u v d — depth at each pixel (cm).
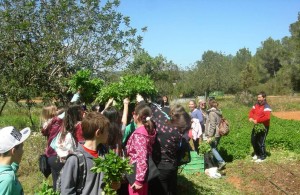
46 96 1456
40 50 1467
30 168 945
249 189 873
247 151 1212
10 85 1395
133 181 477
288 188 876
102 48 1564
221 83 4281
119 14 1580
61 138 526
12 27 1405
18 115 2325
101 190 355
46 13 1523
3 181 300
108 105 600
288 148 1262
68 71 1524
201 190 845
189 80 4262
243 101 3725
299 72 5394
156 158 551
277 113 3188
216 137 986
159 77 3675
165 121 566
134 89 598
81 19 1554
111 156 357
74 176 346
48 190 386
